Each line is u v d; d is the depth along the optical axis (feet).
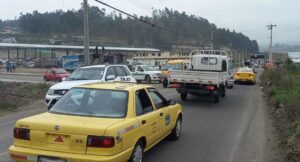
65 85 48.42
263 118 48.75
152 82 132.26
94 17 331.57
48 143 20.75
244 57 408.46
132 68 136.56
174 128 32.78
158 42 326.85
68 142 20.45
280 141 33.60
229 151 30.22
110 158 19.99
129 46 347.36
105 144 20.03
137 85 26.61
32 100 68.08
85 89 24.70
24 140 21.20
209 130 39.34
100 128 20.26
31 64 296.30
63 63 224.12
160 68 140.05
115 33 346.95
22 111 54.90
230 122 45.06
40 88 85.66
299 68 182.91
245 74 130.31
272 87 84.58
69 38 423.64
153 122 25.94
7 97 69.05
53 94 48.47
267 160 27.66
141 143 24.07
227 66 82.07
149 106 26.35
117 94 24.09
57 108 23.65
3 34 469.98
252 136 36.50
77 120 21.49
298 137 31.24
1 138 33.94
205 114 51.98
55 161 20.38
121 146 20.92
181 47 296.92
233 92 93.56
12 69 232.12
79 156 20.04
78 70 53.98
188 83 65.67
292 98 54.08
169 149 30.35
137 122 23.12
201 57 81.30
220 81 67.10
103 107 23.17
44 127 20.84
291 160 27.07
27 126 21.21
